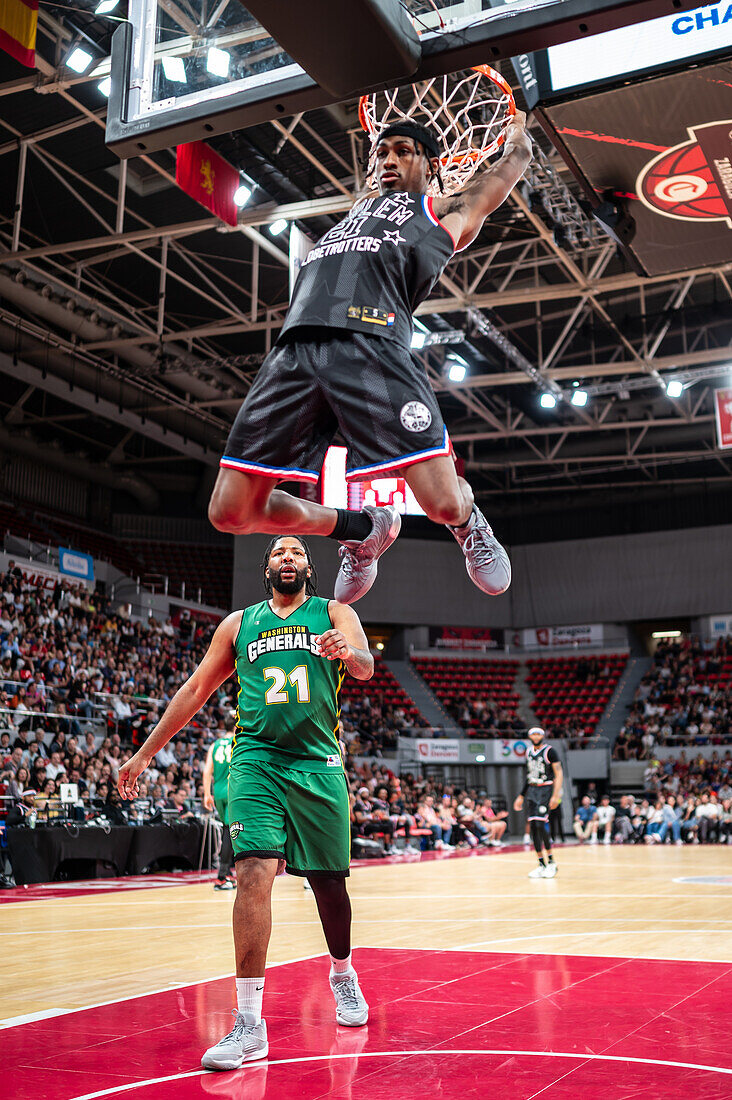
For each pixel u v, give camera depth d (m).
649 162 5.41
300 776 3.34
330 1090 2.63
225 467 2.63
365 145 13.33
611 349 23.94
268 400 2.61
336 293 2.58
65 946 5.61
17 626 18.80
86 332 19.75
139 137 2.92
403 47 2.44
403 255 2.59
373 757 24.50
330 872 3.36
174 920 7.04
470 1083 2.67
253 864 3.18
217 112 2.79
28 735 14.55
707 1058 2.89
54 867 11.69
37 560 23.78
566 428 24.23
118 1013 3.66
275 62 2.74
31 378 22.23
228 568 31.61
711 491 31.06
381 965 4.74
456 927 6.35
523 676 30.81
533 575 31.66
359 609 29.75
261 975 3.12
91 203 18.12
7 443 26.91
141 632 23.89
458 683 29.97
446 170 3.82
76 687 17.39
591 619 30.73
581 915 6.99
